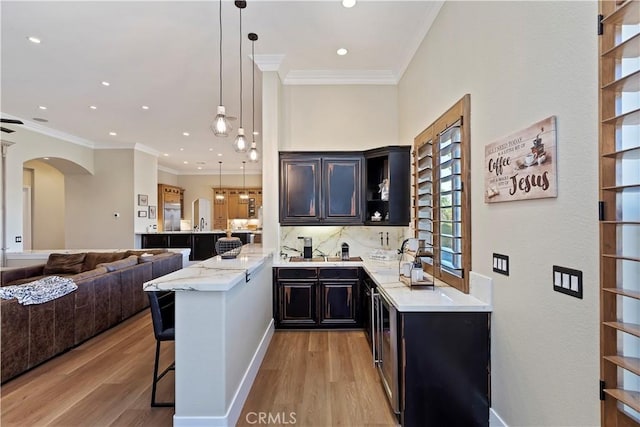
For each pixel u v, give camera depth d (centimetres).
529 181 162
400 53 374
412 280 249
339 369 290
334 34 331
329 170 407
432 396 204
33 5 278
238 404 225
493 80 195
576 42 133
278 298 386
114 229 808
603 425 120
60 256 570
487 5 202
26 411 230
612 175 118
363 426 213
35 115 581
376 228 439
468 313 204
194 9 287
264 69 390
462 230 231
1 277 492
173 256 599
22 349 283
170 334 234
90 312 370
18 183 616
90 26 311
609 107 118
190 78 429
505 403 188
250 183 1275
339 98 437
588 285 129
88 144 787
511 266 180
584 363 131
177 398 201
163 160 1034
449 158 256
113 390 259
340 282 385
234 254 301
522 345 171
